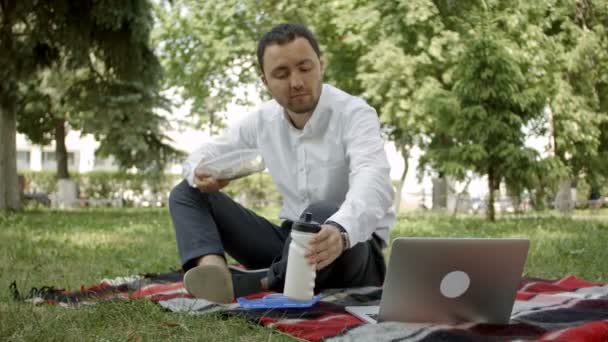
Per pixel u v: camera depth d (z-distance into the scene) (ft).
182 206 9.50
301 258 7.74
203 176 9.14
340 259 9.39
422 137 60.95
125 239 25.21
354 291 9.59
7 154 49.70
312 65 8.57
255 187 79.15
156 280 12.26
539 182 40.70
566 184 58.03
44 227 32.24
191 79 59.47
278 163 10.11
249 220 10.07
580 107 51.70
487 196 42.34
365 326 7.48
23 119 68.95
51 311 8.63
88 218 42.75
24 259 17.57
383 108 49.73
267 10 55.01
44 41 45.57
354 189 8.38
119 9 44.88
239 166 9.07
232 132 10.50
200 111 65.82
